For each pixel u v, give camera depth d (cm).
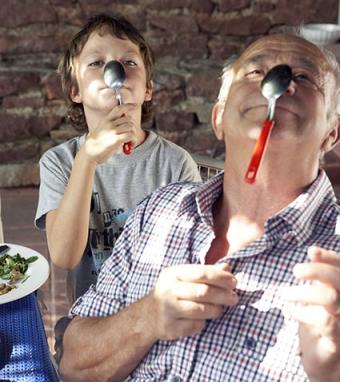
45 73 348
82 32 176
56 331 171
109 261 142
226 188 129
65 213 160
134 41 175
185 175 175
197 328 115
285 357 114
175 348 123
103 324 132
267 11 357
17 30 344
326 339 97
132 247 139
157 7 350
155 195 140
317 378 102
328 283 95
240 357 117
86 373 135
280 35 126
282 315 115
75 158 160
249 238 127
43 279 160
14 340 139
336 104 122
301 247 118
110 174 171
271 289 117
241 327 118
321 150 126
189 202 133
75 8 345
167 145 177
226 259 120
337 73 123
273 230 119
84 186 159
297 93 116
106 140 154
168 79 355
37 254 170
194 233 130
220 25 357
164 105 358
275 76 112
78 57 175
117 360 129
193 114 361
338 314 96
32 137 359
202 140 365
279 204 124
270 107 112
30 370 132
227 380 117
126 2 348
